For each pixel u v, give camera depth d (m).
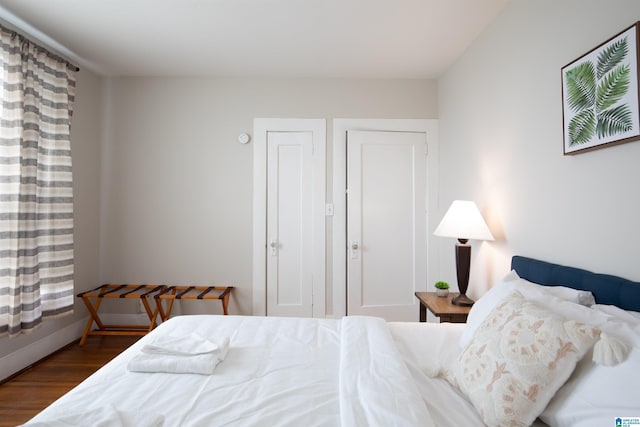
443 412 0.99
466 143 2.58
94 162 3.04
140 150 3.12
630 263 1.20
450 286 2.95
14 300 2.06
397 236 3.13
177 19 2.18
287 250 3.13
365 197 3.12
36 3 2.00
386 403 0.94
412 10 2.07
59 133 2.48
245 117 3.14
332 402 1.03
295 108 3.14
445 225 2.15
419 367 1.29
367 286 3.12
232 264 3.14
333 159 3.13
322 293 3.11
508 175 2.00
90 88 2.99
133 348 1.42
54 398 1.96
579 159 1.44
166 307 3.12
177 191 3.13
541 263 1.61
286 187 3.14
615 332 0.93
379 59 2.76
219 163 3.14
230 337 1.54
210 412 0.97
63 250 2.48
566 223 1.52
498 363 0.98
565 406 0.88
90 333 2.82
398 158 3.14
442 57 2.72
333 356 1.36
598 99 1.30
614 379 0.81
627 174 1.21
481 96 2.34
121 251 3.12
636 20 1.17
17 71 2.11
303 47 2.56
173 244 3.13
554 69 1.60
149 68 2.95
